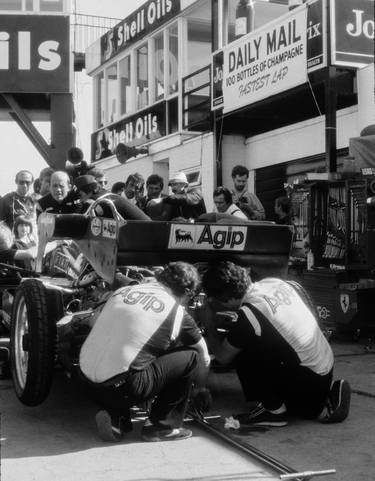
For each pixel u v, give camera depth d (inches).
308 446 160.7
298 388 175.0
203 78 544.1
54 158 483.8
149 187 313.9
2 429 173.3
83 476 141.2
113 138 705.0
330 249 310.7
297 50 416.2
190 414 184.1
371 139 308.2
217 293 175.5
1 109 543.5
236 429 173.0
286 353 171.0
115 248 181.9
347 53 395.2
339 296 293.3
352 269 293.4
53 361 180.7
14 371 193.6
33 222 270.5
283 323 170.6
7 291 246.1
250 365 175.0
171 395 163.9
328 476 141.7
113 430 161.8
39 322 180.1
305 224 324.2
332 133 395.2
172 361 161.2
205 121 536.1
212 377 231.9
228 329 176.4
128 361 156.3
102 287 206.1
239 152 535.5
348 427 175.2
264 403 176.2
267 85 446.0
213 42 527.2
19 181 275.6
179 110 569.0
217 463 148.7
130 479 139.4
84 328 179.8
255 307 171.8
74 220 199.3
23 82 480.4
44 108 537.6
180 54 571.5
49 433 170.1
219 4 521.7
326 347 177.9
